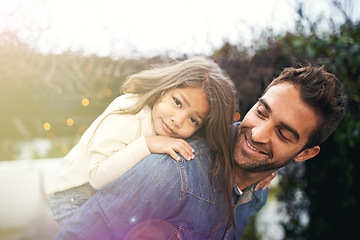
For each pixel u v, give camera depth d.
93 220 1.12
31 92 2.95
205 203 1.15
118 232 1.09
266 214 4.00
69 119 3.67
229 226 1.33
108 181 1.26
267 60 2.60
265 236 3.74
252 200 1.51
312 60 2.47
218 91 1.41
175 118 1.41
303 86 1.17
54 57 2.57
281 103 1.16
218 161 1.26
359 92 2.44
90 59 2.63
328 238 2.82
